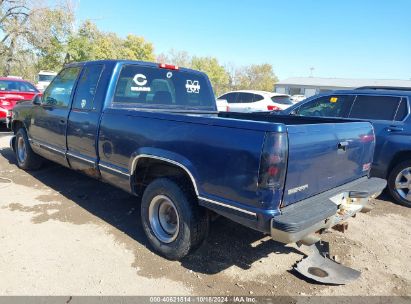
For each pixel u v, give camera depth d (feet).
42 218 14.87
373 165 19.61
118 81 14.28
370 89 21.21
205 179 10.21
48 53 108.58
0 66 101.86
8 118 28.86
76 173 21.56
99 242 13.02
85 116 14.73
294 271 11.68
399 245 13.94
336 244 13.82
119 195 17.90
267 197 8.92
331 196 10.77
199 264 11.86
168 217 12.17
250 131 9.23
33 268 11.18
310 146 9.71
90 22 122.21
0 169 22.08
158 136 11.53
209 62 240.73
